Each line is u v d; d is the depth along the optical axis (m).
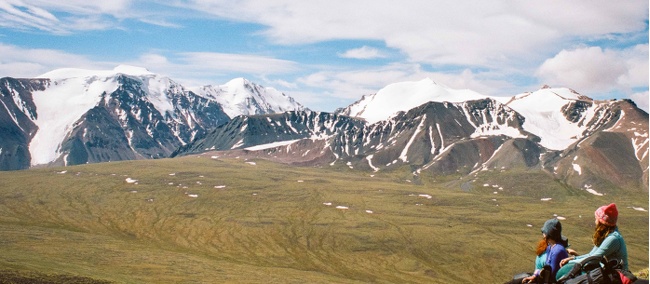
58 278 107.06
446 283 189.62
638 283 15.54
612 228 13.91
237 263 195.62
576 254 14.73
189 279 137.75
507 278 198.50
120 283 112.31
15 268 111.25
